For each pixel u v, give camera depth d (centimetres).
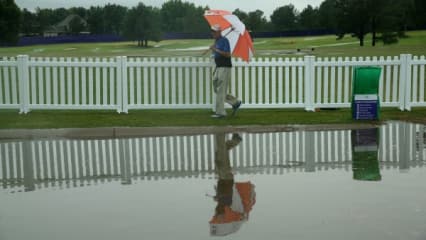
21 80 1817
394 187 964
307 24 11481
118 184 1005
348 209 831
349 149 1302
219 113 1714
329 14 10519
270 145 1355
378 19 7450
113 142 1404
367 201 874
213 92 1830
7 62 1808
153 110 1902
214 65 1816
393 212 814
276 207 846
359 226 750
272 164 1159
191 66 1819
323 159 1203
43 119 1688
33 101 1830
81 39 11775
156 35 9694
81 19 12400
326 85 1877
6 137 1468
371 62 1862
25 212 831
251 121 1642
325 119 1678
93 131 1494
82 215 813
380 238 702
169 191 952
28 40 10788
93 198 910
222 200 891
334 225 755
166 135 1496
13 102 1833
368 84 1659
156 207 853
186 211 830
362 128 1572
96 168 1134
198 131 1526
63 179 1045
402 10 7475
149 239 705
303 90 1908
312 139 1423
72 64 1808
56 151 1300
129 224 768
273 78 1852
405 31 7725
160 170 1115
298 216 798
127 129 1505
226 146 1347
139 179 1043
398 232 724
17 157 1238
